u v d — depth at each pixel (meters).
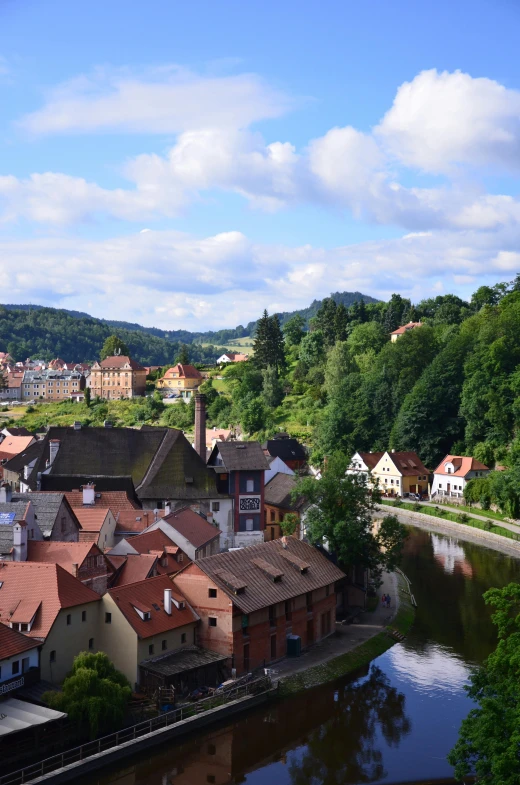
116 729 61.47
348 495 93.19
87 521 92.94
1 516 79.62
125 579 77.62
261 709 69.38
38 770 55.44
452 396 186.62
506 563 117.69
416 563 118.31
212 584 73.31
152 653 69.06
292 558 84.00
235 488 113.31
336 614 92.25
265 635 76.88
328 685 74.69
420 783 58.75
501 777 42.28
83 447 117.69
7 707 58.50
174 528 89.88
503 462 165.00
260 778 60.31
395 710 69.94
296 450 188.38
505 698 47.75
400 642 86.00
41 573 67.38
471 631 88.69
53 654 64.31
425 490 179.12
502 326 181.12
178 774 61.47
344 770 60.72
